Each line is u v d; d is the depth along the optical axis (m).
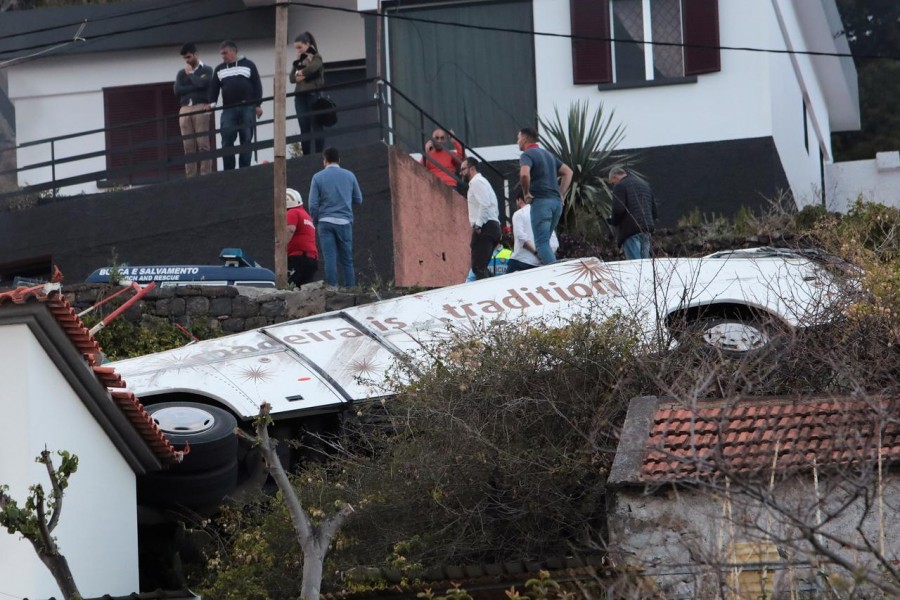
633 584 27.78
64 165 90.19
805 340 36.53
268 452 28.59
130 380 42.88
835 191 94.62
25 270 72.88
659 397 33.75
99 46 91.06
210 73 77.75
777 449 27.58
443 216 73.81
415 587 32.34
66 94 91.38
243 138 75.75
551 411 36.50
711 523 27.20
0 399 34.09
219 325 54.75
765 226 67.94
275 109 61.94
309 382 42.88
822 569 27.14
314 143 72.12
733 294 43.81
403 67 84.12
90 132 74.12
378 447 39.38
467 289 46.44
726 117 81.19
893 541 28.41
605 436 35.53
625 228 58.12
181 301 54.88
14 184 77.44
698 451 30.70
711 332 41.03
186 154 74.81
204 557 39.78
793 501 26.97
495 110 83.19
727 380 34.09
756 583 26.86
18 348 34.28
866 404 29.42
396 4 84.50
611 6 82.88
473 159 69.25
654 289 40.81
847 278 40.81
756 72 81.19
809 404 31.78
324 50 90.44
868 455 26.59
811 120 99.06
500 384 37.09
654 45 82.38
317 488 37.34
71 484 35.06
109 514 36.66
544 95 82.81
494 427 36.47
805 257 45.06
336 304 55.22
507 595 30.92
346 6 90.56
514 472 35.31
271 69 90.81
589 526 34.62
